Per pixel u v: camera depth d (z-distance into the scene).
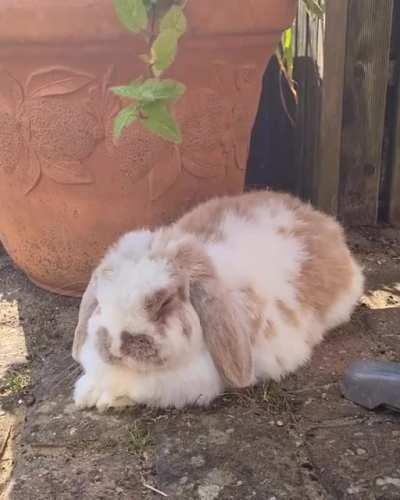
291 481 0.47
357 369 0.55
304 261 0.61
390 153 0.91
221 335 0.51
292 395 0.56
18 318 0.71
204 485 0.47
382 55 0.86
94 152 0.63
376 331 0.66
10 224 0.72
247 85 0.67
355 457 0.49
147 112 0.48
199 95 0.64
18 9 0.57
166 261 0.51
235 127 0.68
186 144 0.65
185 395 0.54
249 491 0.46
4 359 0.64
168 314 0.49
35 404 0.57
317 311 0.62
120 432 0.53
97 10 0.56
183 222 0.62
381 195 0.94
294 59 0.95
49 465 0.50
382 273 0.79
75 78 0.60
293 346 0.59
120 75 0.60
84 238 0.68
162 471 0.48
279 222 0.63
